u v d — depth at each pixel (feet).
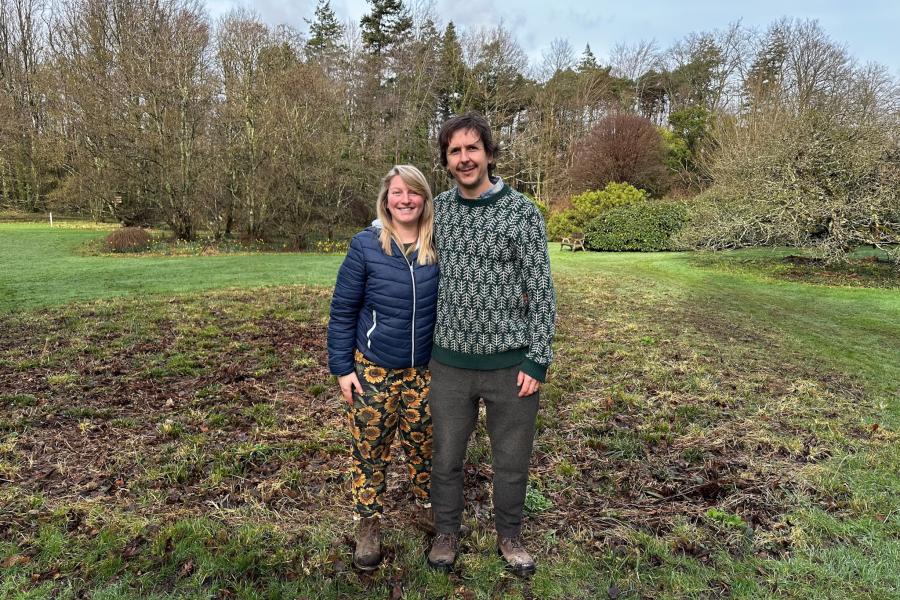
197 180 57.88
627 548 7.18
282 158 58.39
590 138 92.63
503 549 6.82
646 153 85.92
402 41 92.79
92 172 64.59
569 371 15.19
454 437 6.42
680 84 117.29
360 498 6.71
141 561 6.68
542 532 7.54
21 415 11.28
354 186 62.34
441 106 91.30
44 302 24.09
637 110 120.47
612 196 64.08
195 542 7.03
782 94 74.02
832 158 35.86
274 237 61.41
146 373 14.30
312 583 6.42
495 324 6.04
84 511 7.77
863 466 9.52
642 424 11.53
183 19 54.85
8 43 90.17
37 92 81.97
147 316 21.49
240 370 14.78
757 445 10.46
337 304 6.36
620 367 15.64
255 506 7.98
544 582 6.51
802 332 20.59
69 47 73.00
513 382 6.19
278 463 9.45
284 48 61.26
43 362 15.10
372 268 6.14
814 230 37.70
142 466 9.20
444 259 6.10
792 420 11.70
